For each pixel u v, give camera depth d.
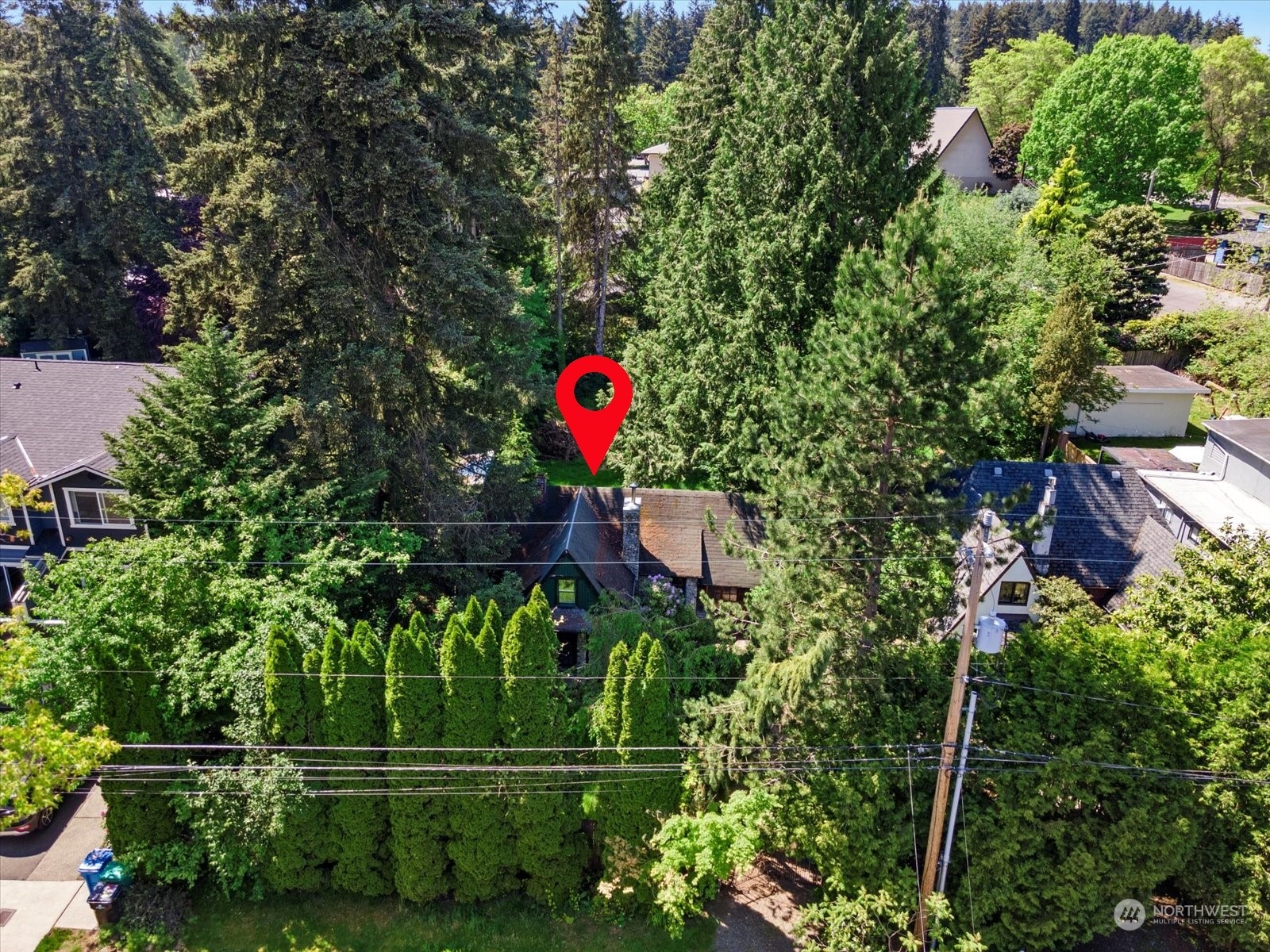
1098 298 43.44
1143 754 15.55
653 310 32.72
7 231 37.44
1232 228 65.44
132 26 38.41
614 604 20.75
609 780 16.80
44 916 16.83
